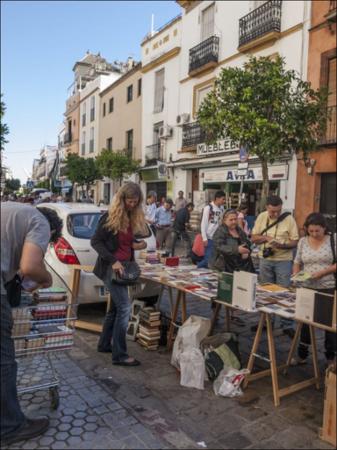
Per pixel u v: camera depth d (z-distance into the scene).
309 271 4.25
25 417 2.96
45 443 2.85
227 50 15.30
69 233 5.59
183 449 2.84
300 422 3.25
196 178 17.34
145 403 3.47
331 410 2.96
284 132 8.64
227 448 2.88
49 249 5.62
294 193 12.23
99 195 29.11
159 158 19.64
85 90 32.69
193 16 17.27
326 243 4.23
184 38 17.94
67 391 3.60
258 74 8.88
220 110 8.98
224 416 3.31
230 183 15.05
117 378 3.93
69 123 37.94
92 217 5.96
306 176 11.84
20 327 3.18
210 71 16.23
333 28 11.24
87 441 2.89
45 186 59.16
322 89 9.55
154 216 12.77
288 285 5.16
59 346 3.30
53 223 3.19
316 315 3.07
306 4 12.01
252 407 3.47
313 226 4.19
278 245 5.02
